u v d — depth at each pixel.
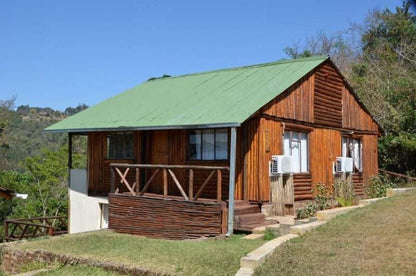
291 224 11.60
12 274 11.02
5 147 43.28
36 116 79.62
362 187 19.05
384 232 8.96
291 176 14.39
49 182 29.36
